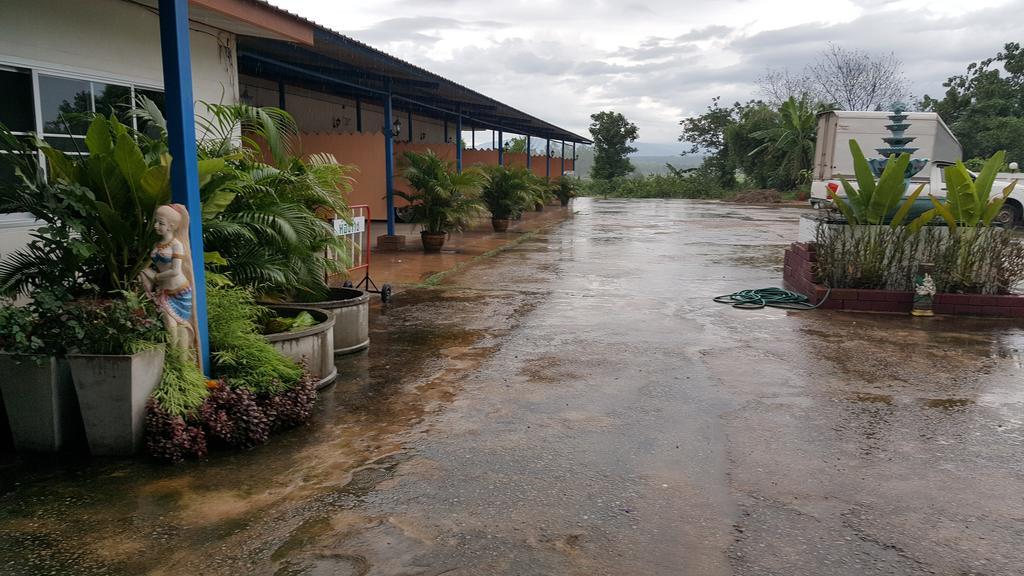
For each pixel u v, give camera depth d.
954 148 19.80
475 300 8.77
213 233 5.18
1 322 3.76
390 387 5.25
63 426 3.95
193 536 3.08
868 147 19.42
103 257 4.47
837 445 4.23
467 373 5.61
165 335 4.19
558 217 23.59
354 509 3.35
